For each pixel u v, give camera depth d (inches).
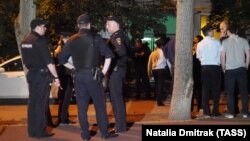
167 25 773.3
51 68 310.0
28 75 314.0
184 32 370.0
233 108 385.1
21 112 460.8
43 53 307.7
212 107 436.1
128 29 692.7
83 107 301.1
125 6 691.4
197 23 810.2
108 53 296.7
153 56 495.5
